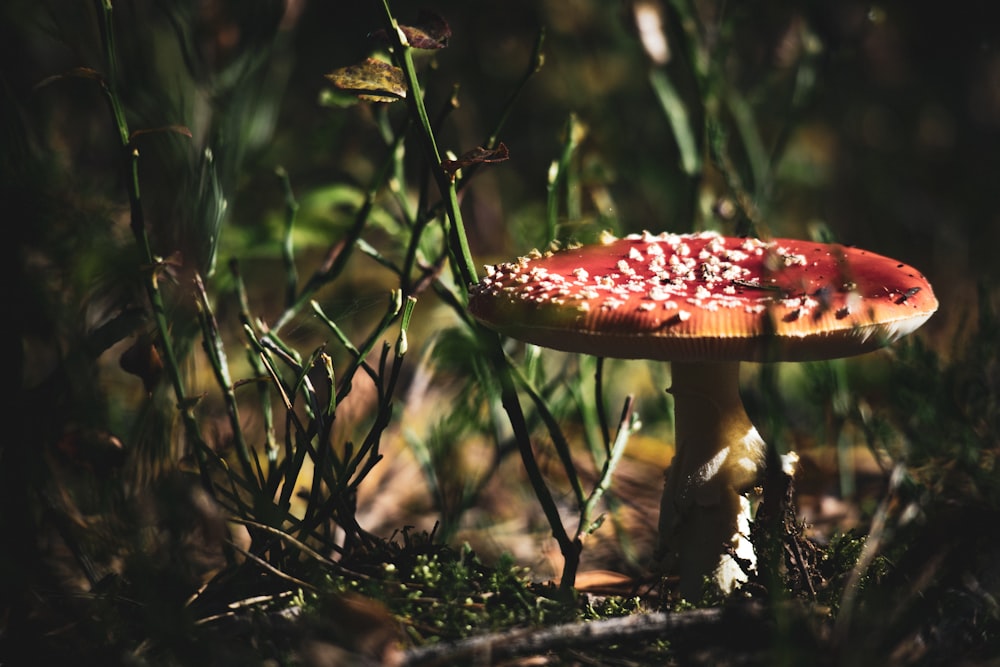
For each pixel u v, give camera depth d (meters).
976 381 0.61
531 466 0.54
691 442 0.54
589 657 0.50
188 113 0.65
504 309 0.51
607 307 0.50
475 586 0.53
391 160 0.60
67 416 0.54
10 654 0.50
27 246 0.54
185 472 0.53
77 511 0.55
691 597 0.54
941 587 0.51
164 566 0.52
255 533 0.54
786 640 0.48
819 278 0.51
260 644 0.50
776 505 0.53
